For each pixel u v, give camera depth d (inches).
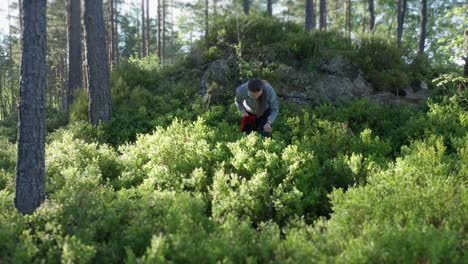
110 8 1113.4
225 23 462.3
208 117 339.9
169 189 194.5
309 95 368.5
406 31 1152.2
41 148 166.4
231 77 400.2
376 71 383.6
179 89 411.8
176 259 118.6
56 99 1600.6
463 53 353.1
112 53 1090.1
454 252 111.7
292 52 404.8
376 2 1164.5
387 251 113.7
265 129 237.5
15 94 1536.7
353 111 332.5
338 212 142.9
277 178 193.2
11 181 206.1
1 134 484.4
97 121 364.2
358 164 196.9
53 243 137.5
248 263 112.3
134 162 234.8
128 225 151.3
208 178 201.2
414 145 237.0
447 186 155.1
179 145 235.3
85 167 221.8
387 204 142.6
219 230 137.9
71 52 601.6
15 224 142.3
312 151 215.2
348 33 454.0
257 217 162.6
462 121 281.9
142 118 365.4
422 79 388.8
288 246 119.8
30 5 157.9
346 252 112.5
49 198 174.4
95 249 127.4
